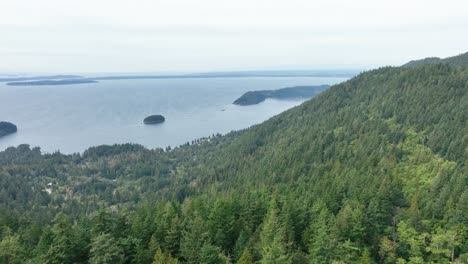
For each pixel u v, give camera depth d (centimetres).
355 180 8631
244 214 7262
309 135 16150
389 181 8162
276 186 10262
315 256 5334
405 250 6181
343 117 17362
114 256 4881
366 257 5450
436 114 13338
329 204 7644
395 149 11469
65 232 5384
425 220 6769
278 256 4978
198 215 6606
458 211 6619
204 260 4997
